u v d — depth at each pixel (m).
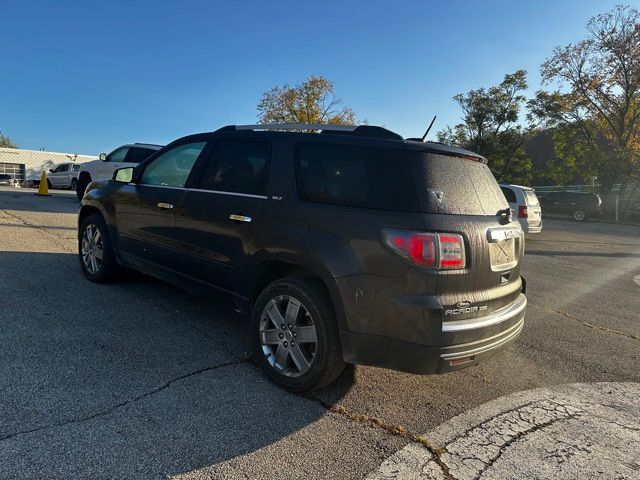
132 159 13.34
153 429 2.72
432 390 3.57
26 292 4.99
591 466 2.70
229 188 3.90
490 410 3.31
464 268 2.97
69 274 5.85
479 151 41.03
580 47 34.66
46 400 2.91
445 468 2.60
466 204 3.18
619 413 3.39
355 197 3.14
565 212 28.89
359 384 3.55
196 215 4.09
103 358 3.57
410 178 3.04
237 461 2.51
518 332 3.56
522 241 3.75
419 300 2.85
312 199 3.32
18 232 8.52
